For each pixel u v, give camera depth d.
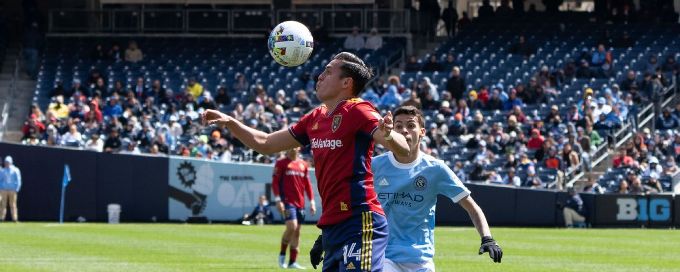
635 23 81.25
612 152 66.31
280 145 14.73
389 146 13.49
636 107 69.19
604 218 58.59
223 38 84.81
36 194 62.97
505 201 59.72
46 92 79.88
